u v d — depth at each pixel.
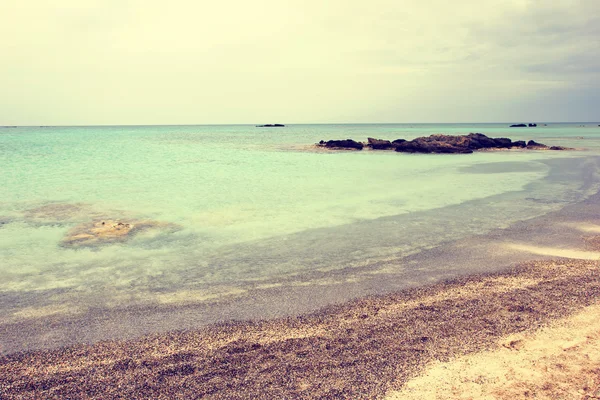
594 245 10.03
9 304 6.75
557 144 57.16
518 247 9.94
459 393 4.37
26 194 17.67
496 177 23.08
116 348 5.37
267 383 4.57
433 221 12.69
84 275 8.16
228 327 5.98
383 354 5.19
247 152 44.59
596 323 5.99
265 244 10.37
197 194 17.86
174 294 7.22
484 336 5.64
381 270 8.43
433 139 46.72
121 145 57.50
